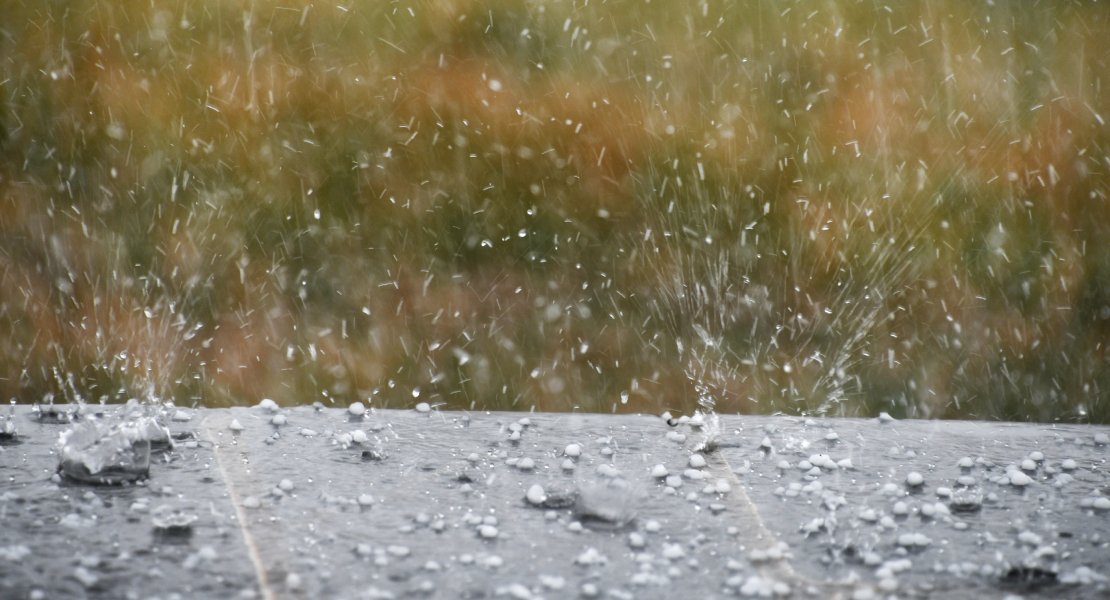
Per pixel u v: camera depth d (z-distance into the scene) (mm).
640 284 6234
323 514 2053
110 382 5348
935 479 2422
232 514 2033
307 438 2711
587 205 6738
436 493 2227
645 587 1708
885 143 7176
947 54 7855
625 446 2715
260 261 6328
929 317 6125
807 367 5652
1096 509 2203
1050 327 6164
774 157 6992
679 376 5570
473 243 6539
